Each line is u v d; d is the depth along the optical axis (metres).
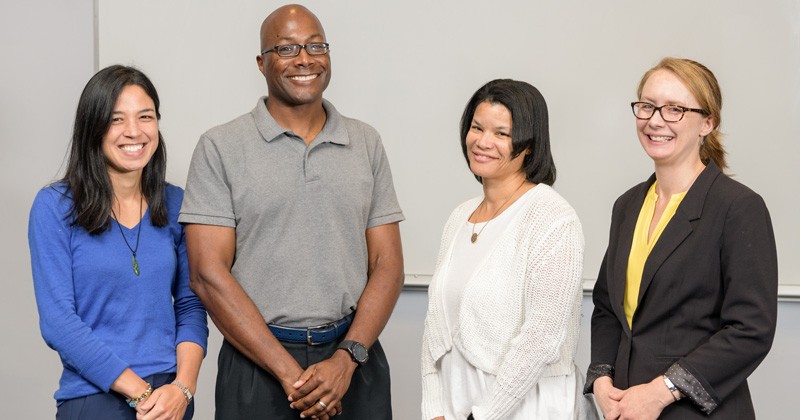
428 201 3.46
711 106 1.93
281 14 2.36
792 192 3.25
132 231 2.24
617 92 3.34
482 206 2.22
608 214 3.37
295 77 2.33
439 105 3.43
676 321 1.92
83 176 2.16
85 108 2.16
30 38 3.65
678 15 3.28
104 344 2.13
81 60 3.65
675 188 1.99
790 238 3.26
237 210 2.34
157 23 3.54
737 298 1.83
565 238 1.98
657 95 1.94
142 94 2.22
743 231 1.84
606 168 3.36
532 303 1.98
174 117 3.55
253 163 2.33
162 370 2.22
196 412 3.57
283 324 2.33
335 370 2.26
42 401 3.72
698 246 1.88
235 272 2.35
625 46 3.32
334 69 3.46
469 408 2.11
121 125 2.18
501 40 3.38
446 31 3.41
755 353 1.82
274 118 2.40
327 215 2.35
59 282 2.13
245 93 3.53
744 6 3.24
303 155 2.35
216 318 2.31
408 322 3.48
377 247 2.48
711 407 1.83
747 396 1.92
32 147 3.66
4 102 3.65
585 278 3.39
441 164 3.45
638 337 1.98
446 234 2.28
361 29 3.44
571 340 2.07
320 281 2.34
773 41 3.23
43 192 2.18
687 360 1.86
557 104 3.37
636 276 2.01
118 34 3.56
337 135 2.40
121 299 2.18
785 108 3.24
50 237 2.14
